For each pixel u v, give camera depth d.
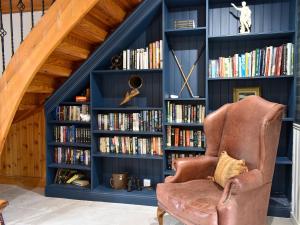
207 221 1.75
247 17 2.79
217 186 2.19
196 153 2.97
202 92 3.07
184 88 3.11
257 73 2.74
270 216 2.66
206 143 2.56
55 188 3.26
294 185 2.52
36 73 2.74
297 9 2.55
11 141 3.71
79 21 2.49
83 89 3.42
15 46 3.65
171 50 3.13
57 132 3.40
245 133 2.25
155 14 3.06
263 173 1.93
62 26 2.48
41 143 3.60
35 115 3.59
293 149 2.57
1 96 2.69
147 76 3.24
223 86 3.02
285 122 2.84
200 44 3.05
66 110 3.35
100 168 3.38
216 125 2.50
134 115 3.13
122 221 2.62
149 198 2.98
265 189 1.96
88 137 3.28
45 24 2.53
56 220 2.64
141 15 2.90
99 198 3.12
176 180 2.30
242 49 2.95
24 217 2.70
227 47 2.99
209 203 1.87
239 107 2.40
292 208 2.57
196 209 1.83
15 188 3.57
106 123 3.23
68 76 3.26
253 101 2.31
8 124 2.70
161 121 3.04
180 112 2.96
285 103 2.87
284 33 2.62
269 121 1.97
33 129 3.62
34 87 3.00
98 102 3.28
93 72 3.14
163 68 2.89
